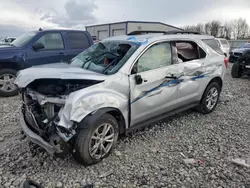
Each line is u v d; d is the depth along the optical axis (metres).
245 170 2.92
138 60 3.40
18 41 6.77
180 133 4.00
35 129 3.03
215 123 4.48
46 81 3.28
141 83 3.36
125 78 3.21
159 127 4.22
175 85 3.92
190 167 2.98
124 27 29.02
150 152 3.34
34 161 3.05
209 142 3.69
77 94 2.75
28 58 6.25
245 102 5.99
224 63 5.01
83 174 2.81
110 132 3.10
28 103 3.29
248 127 4.32
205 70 4.51
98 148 2.98
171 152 3.35
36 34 6.49
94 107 2.79
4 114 4.80
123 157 3.19
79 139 2.75
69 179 2.71
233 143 3.66
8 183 2.62
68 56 6.81
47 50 6.52
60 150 2.69
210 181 2.71
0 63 6.04
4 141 3.59
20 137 3.71
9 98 6.11
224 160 3.15
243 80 9.27
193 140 3.75
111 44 3.93
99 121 2.88
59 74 3.04
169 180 2.72
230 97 6.45
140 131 4.03
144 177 2.77
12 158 3.11
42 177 2.74
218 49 5.02
